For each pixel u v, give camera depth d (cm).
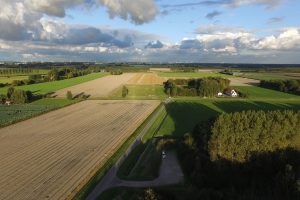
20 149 7019
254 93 17425
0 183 5188
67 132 8581
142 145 7331
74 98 15562
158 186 4972
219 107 12744
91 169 5716
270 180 4781
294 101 14450
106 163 5997
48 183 5141
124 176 5400
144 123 9638
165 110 12081
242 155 5297
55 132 8594
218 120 5838
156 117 10612
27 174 5538
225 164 5222
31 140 7781
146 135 8188
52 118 10662
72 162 6106
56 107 12788
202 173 5209
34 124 9688
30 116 10800
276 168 5222
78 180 5228
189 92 16562
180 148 6588
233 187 4666
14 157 6469
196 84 18612
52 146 7219
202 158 5556
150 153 6719
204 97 16188
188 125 9338
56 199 4578
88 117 10756
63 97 15888
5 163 6125
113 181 5197
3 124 9419
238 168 5231
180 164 5978
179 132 8450
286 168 4547
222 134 5459
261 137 5412
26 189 4931
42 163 6081
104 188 4941
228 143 5366
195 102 14262
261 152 5319
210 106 13012
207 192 4391
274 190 4422
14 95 14088
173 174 5500
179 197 4356
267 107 12625
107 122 9881
